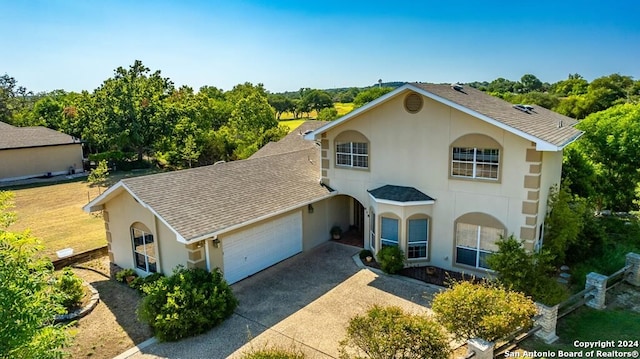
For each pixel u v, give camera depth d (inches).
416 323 355.6
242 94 3494.1
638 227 804.0
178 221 551.5
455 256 657.0
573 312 505.7
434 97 616.4
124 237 693.3
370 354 349.7
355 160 756.6
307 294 589.9
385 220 685.9
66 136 1840.6
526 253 534.0
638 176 874.1
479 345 351.9
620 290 567.8
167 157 1812.3
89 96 1877.5
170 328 470.6
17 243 323.9
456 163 634.8
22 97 3474.4
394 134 692.1
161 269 634.2
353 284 620.4
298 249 757.3
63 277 554.3
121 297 600.7
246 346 460.4
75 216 1094.4
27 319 284.5
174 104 1950.1
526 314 382.6
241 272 642.2
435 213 665.6
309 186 789.2
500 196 599.2
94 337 489.1
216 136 1904.5
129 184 605.9
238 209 632.4
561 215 634.2
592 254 671.1
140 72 1985.7
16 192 1405.0
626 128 866.1
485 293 397.7
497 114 615.5
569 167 842.8
